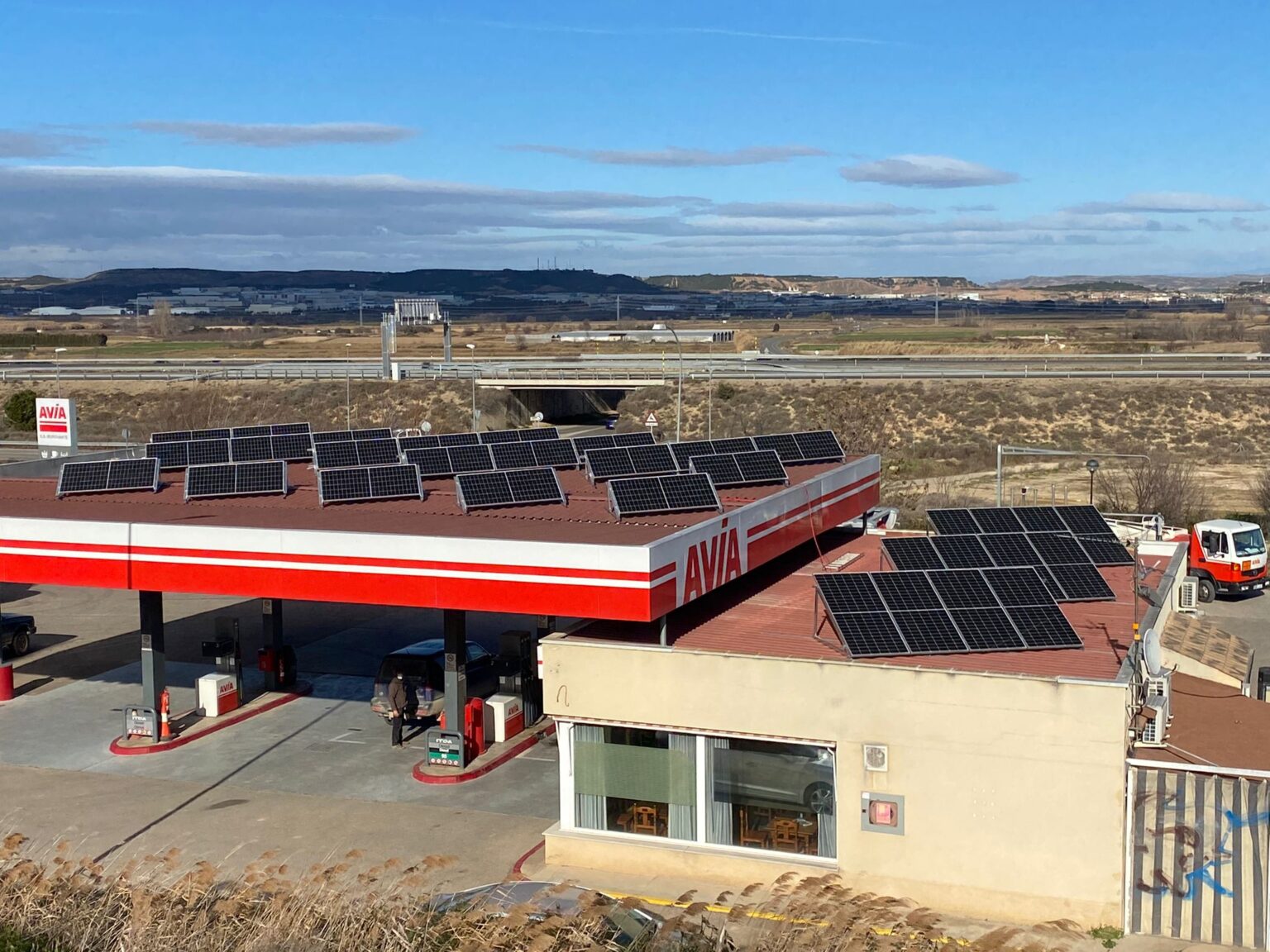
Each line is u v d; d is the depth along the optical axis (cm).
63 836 2170
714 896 1889
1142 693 1914
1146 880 1745
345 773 2534
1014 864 1797
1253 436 7862
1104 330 19362
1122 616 2317
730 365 11219
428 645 2945
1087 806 1761
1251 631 3716
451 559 2233
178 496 3216
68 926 1343
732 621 2291
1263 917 1692
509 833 2195
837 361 11706
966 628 2017
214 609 4075
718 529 2328
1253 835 1702
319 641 3606
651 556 2048
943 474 7181
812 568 2855
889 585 2114
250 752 2670
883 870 1866
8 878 1459
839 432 8300
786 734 1909
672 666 1967
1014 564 2520
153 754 2658
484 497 2897
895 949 1313
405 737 2770
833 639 2127
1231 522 4262
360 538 2309
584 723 2039
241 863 2038
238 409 9825
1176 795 1730
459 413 9281
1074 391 8619
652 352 15562
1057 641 2031
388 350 10450
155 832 2197
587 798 2058
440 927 1321
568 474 3509
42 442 5344
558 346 16988
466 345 17875
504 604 2189
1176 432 8006
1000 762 1797
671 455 3312
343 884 1842
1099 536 2850
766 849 1961
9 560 2578
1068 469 7125
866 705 1861
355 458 3616
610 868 2009
